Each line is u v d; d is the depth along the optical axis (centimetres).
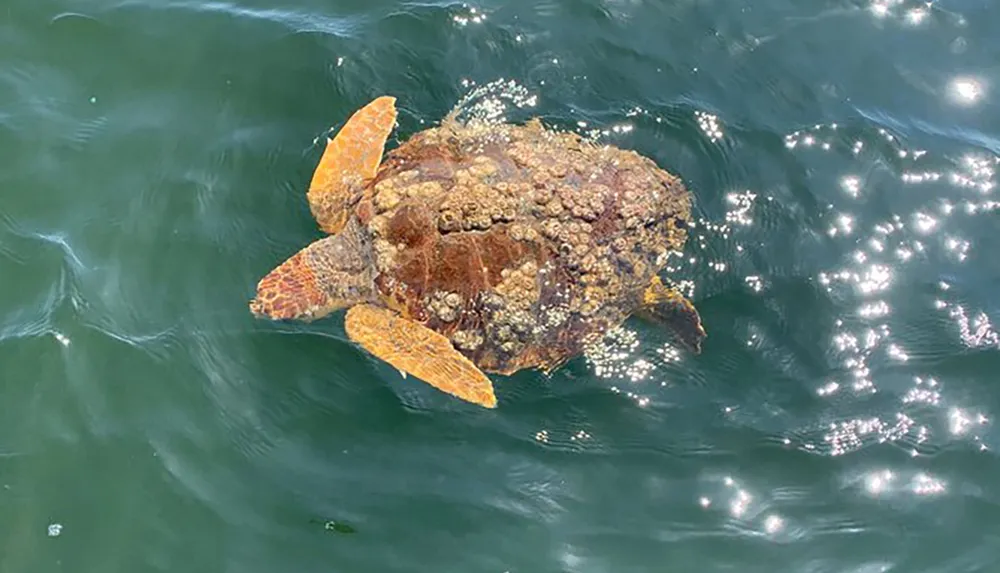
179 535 353
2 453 357
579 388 372
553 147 387
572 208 367
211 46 428
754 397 373
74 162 402
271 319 378
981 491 362
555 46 430
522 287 360
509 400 371
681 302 379
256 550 352
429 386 373
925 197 404
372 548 354
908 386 374
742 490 362
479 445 366
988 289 389
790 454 366
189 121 412
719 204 401
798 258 393
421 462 364
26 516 351
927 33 442
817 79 429
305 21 434
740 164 409
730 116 418
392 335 361
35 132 406
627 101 420
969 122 422
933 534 357
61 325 373
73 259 384
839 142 413
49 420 362
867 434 368
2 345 370
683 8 441
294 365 374
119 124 410
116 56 424
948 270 392
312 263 372
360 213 375
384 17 433
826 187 405
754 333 381
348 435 367
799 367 377
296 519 356
